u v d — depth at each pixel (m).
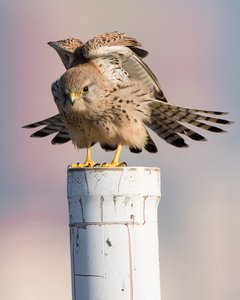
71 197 5.96
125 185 5.91
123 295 5.81
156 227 5.99
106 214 5.89
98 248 5.85
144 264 5.87
